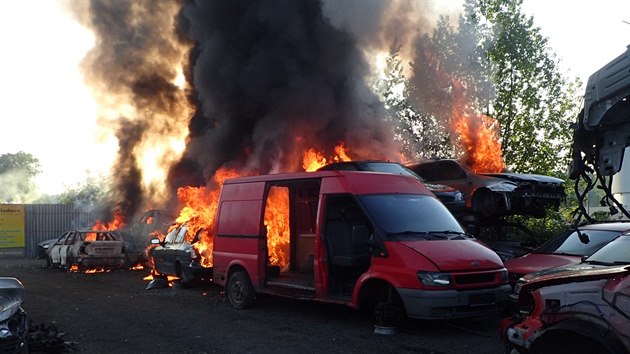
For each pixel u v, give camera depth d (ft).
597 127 16.62
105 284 45.60
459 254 24.21
